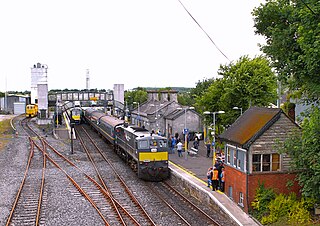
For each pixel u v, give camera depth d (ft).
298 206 62.49
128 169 110.52
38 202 76.59
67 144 158.71
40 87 234.99
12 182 93.71
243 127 72.38
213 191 76.69
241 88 117.50
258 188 66.13
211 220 64.90
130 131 110.11
